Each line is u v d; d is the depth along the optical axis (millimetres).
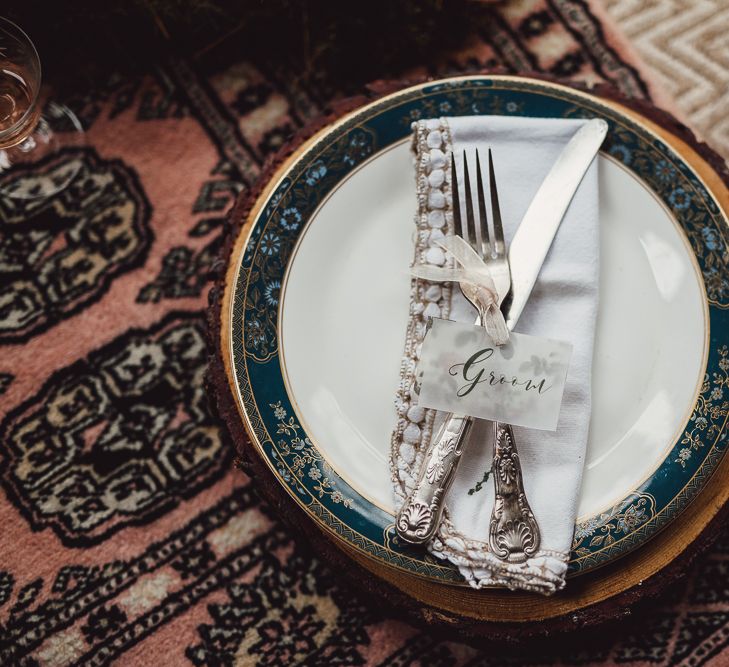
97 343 1049
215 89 1120
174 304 1060
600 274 772
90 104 1115
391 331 771
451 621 749
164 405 1026
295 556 972
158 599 967
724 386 717
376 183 790
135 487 1002
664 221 766
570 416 713
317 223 773
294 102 1115
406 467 709
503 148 771
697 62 1104
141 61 1119
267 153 1106
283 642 949
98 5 1064
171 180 1098
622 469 715
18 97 953
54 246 1077
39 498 1000
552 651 907
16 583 973
